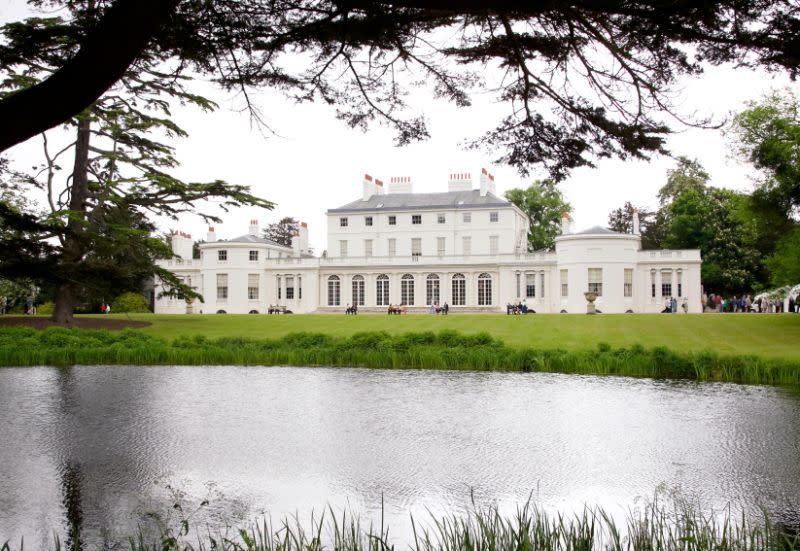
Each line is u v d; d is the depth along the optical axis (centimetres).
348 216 6706
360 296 6297
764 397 1505
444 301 6069
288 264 6406
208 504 802
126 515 769
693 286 5369
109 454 1030
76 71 423
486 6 489
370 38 581
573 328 3253
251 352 2238
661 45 536
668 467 942
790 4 453
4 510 786
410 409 1381
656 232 7400
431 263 6103
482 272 5978
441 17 566
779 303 5081
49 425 1236
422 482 883
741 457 994
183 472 931
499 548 582
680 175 6969
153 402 1475
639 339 2709
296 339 2409
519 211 6631
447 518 746
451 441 1103
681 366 1844
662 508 769
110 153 3319
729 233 6138
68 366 2152
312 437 1135
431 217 6519
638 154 628
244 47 601
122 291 2288
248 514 770
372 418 1291
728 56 520
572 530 590
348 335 3091
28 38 580
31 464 974
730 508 770
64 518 761
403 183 6994
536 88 642
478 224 6412
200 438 1128
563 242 5531
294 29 570
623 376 1859
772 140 2905
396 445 1076
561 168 682
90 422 1264
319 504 802
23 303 5078
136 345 2395
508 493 837
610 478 893
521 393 1576
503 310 5859
